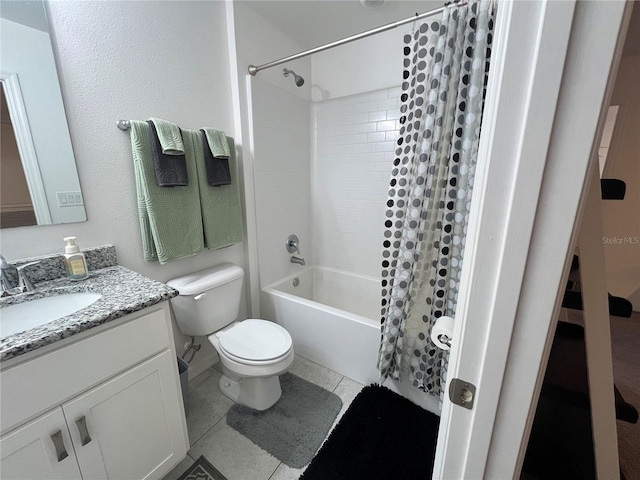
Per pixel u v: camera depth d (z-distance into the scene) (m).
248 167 1.80
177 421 1.07
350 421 1.38
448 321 0.62
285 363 1.31
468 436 0.45
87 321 0.76
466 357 0.42
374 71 1.98
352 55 2.04
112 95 1.20
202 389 1.62
